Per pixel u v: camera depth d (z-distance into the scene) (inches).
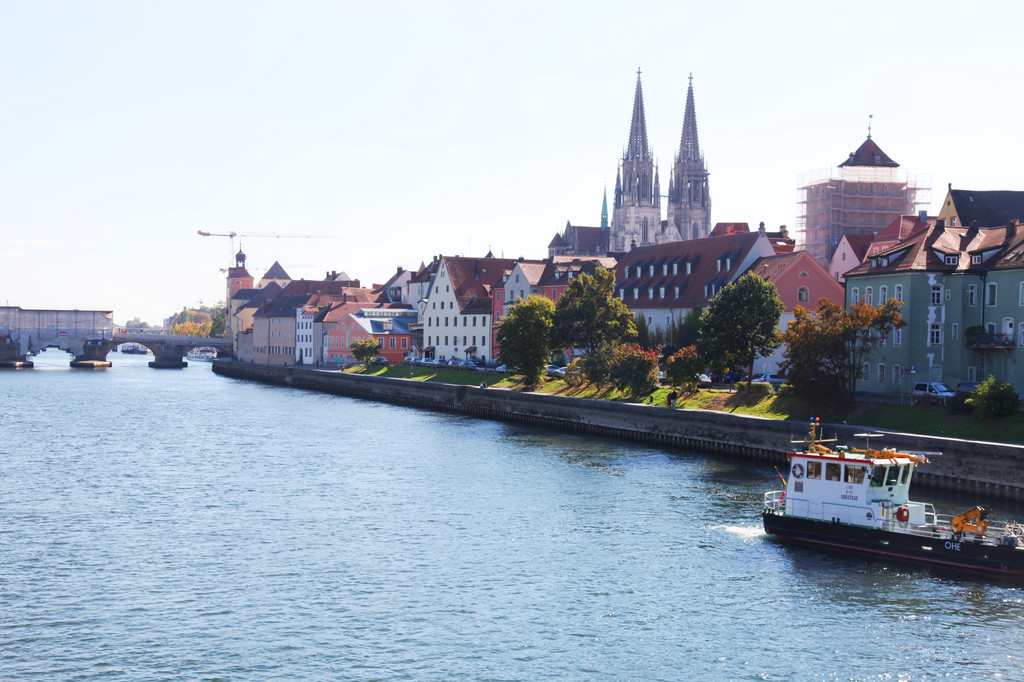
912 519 2292.1
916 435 2928.2
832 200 6274.6
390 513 2696.9
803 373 3567.9
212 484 3157.0
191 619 1844.2
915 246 3843.5
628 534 2442.2
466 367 6756.9
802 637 1763.0
